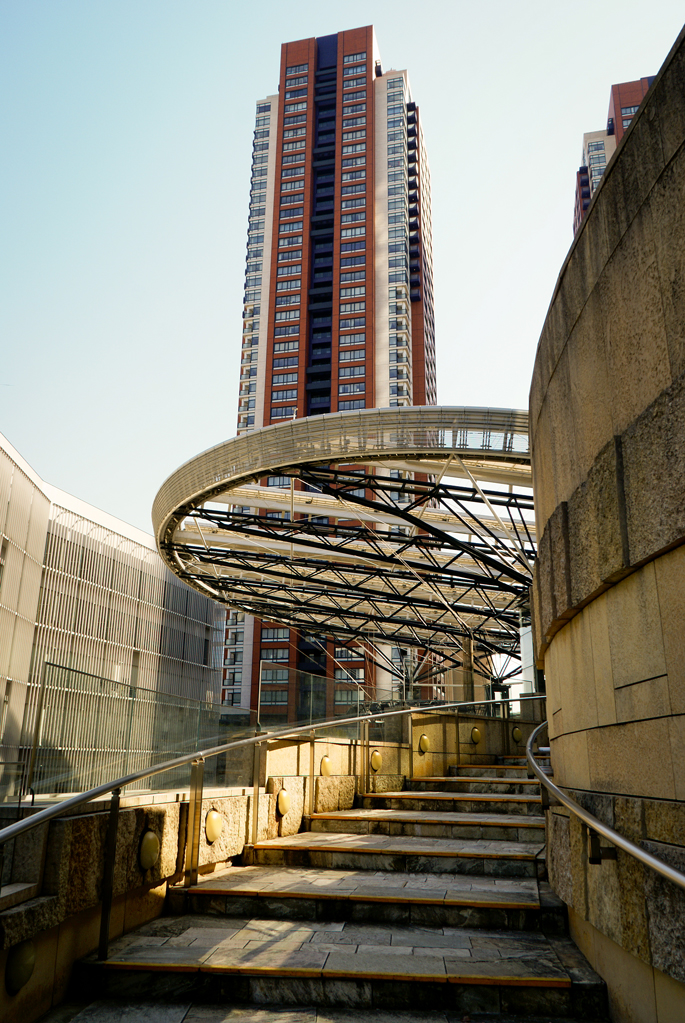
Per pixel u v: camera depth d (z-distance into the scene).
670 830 3.88
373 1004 5.15
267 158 129.00
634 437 4.36
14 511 40.84
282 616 56.31
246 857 8.51
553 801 6.52
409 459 27.22
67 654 54.31
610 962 4.93
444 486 30.55
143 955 5.60
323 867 8.33
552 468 6.39
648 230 4.24
